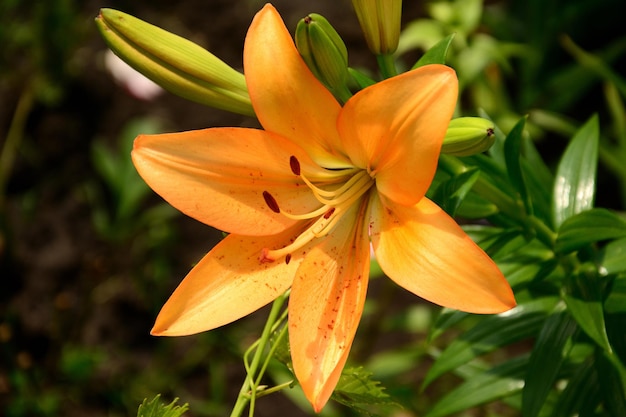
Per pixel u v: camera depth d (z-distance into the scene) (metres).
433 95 0.49
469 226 0.62
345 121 0.52
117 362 0.96
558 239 0.57
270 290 0.53
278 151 0.53
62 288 1.00
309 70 0.52
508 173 0.56
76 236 1.03
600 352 0.59
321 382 0.51
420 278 0.50
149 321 0.99
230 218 0.53
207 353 0.95
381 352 0.95
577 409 0.60
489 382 0.62
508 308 0.48
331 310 0.53
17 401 0.93
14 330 0.98
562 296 0.58
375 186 0.55
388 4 0.53
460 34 0.87
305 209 0.55
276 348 0.54
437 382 0.90
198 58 0.54
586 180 0.62
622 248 0.59
